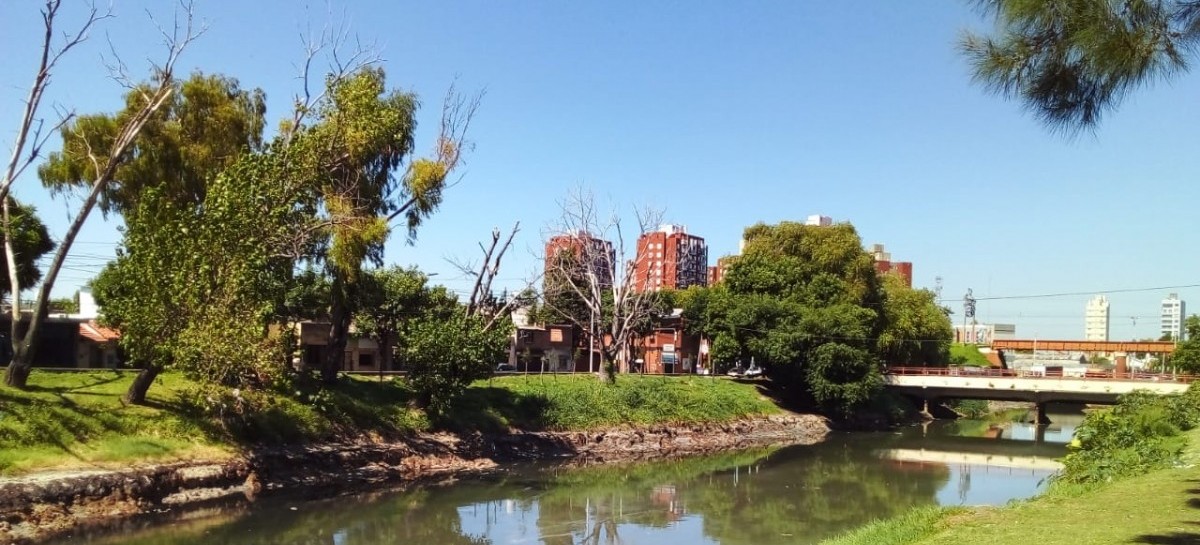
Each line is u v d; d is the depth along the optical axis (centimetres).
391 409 3575
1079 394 6156
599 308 5469
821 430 5919
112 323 2506
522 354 7506
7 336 4234
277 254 2775
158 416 2564
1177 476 1638
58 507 2005
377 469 3127
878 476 3606
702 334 7700
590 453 4219
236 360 2483
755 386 6525
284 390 3170
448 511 2556
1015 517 1323
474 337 3666
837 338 6019
